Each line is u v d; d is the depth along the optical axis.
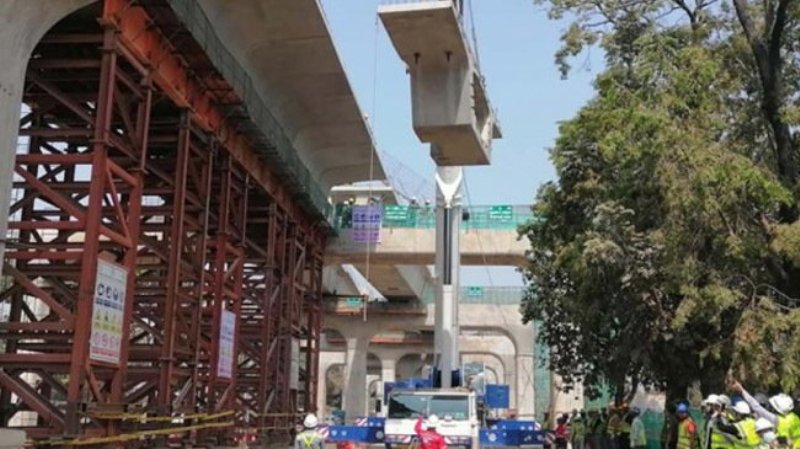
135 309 32.88
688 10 26.48
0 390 23.50
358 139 46.34
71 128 25.78
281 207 42.19
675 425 27.69
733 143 24.31
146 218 34.91
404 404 28.77
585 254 25.73
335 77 37.94
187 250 31.28
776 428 15.03
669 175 21.31
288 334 43.72
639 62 23.30
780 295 23.22
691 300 22.12
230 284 36.38
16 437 16.25
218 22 30.69
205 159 30.59
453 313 38.69
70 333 23.92
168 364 25.41
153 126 29.58
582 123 27.55
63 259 21.78
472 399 28.75
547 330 37.75
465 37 26.08
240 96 29.91
